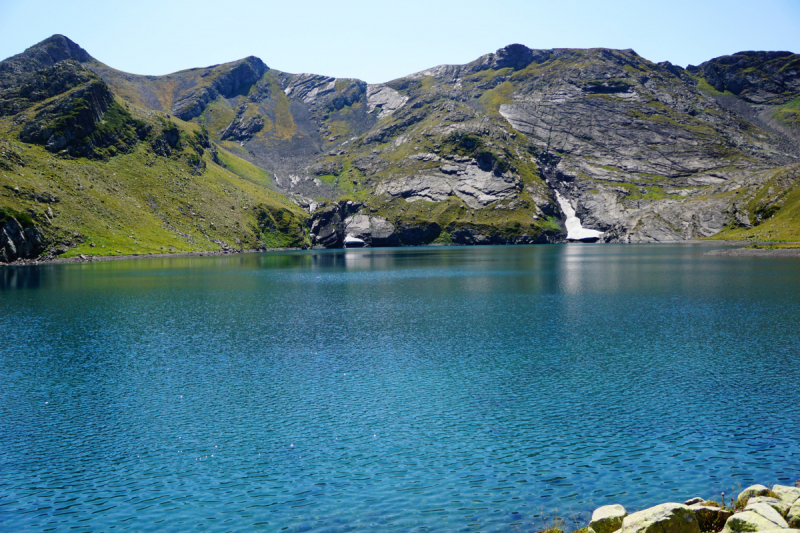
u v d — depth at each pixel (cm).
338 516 2497
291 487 2792
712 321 6925
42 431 3547
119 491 2783
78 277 14512
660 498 2570
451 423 3594
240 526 2436
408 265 18988
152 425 3634
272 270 17125
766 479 2736
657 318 7231
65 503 2675
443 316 7788
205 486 2820
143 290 11419
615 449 3145
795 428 3384
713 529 1995
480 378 4584
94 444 3341
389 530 2366
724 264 16188
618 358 5153
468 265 18338
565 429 3456
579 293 10075
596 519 2106
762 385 4244
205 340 6247
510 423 3575
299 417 3747
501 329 6712
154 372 4884
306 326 7112
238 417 3762
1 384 4556
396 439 3359
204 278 14312
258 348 5816
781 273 13050
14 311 8494
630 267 15988
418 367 4966
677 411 3725
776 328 6419
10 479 2917
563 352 5438
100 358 5412
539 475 2856
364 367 4991
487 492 2689
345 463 3050
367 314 8081
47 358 5422
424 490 2730
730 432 3347
